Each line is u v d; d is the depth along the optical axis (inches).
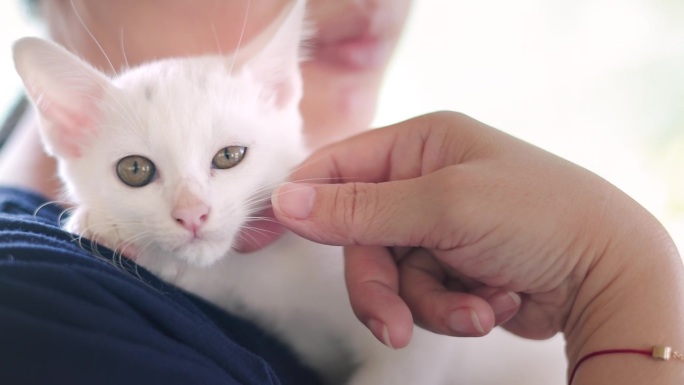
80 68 10.2
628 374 8.0
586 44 16.5
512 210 8.5
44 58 10.0
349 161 10.2
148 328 7.7
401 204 8.8
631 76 16.0
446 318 9.1
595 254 8.5
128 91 10.2
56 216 10.7
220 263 10.7
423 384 10.6
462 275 9.8
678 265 8.5
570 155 16.1
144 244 10.2
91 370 7.2
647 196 15.2
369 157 10.1
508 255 8.7
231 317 10.0
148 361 7.4
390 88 17.6
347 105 14.1
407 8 14.4
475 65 17.3
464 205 8.5
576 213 8.5
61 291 7.6
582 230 8.5
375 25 13.8
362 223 8.9
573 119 16.5
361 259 9.9
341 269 11.1
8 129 14.1
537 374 12.1
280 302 11.0
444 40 17.2
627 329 8.2
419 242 9.0
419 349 10.6
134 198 10.0
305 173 10.2
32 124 12.6
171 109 10.0
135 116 10.0
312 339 11.1
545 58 16.8
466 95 17.5
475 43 17.2
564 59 16.7
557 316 9.3
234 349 8.2
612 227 8.5
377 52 14.1
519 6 16.7
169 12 11.6
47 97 10.2
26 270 7.7
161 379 7.4
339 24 13.2
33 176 11.8
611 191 8.7
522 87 17.1
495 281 9.2
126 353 7.3
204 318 8.8
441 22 17.1
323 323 11.0
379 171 10.2
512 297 9.2
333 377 11.4
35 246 8.2
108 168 10.1
